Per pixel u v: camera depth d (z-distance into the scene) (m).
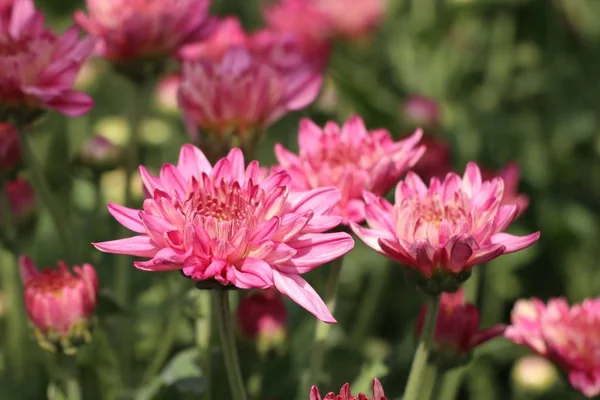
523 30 1.26
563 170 1.17
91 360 0.88
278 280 0.71
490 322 1.01
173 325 0.86
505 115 1.19
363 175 0.75
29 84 0.78
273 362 0.87
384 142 0.77
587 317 0.83
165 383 0.82
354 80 1.04
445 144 1.00
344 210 0.75
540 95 1.26
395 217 0.73
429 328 0.74
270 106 0.82
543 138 1.19
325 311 0.71
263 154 1.12
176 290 0.87
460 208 0.73
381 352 0.97
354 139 0.78
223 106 0.81
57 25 1.06
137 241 0.71
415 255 0.72
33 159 0.81
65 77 0.79
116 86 1.10
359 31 1.26
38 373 0.89
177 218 0.71
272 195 0.71
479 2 1.19
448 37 1.22
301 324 0.91
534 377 0.91
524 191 1.15
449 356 0.78
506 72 1.25
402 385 0.91
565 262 1.10
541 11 1.25
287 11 1.19
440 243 0.72
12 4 0.86
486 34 1.27
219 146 0.82
